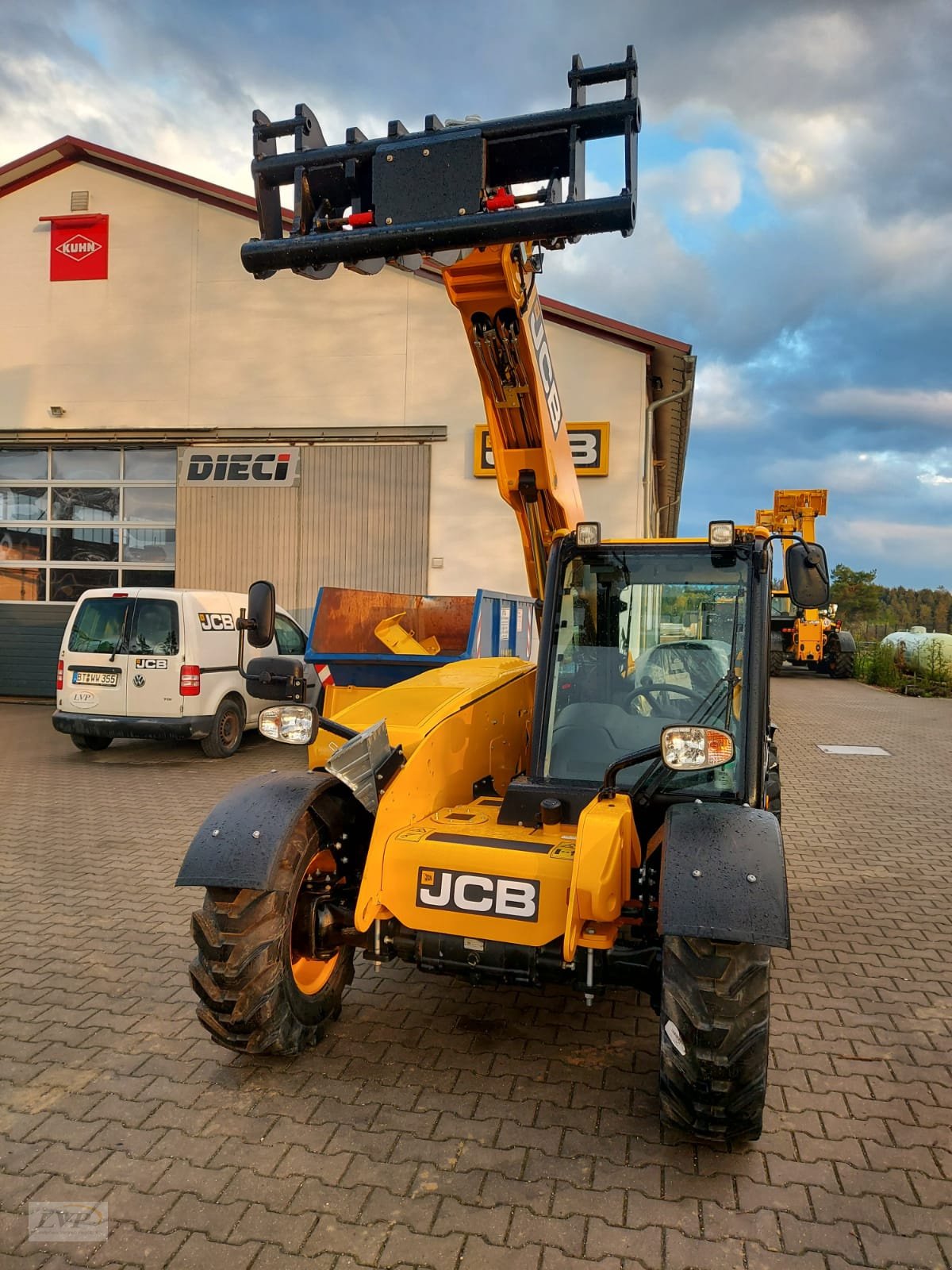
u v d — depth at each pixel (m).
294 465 14.69
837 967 4.60
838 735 13.56
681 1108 2.85
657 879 3.39
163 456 15.36
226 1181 2.75
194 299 14.98
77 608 10.12
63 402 15.41
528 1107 3.20
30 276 15.49
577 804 3.59
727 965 2.80
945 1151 2.97
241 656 3.73
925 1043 3.76
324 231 3.19
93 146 14.93
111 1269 2.38
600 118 2.88
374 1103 3.21
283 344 14.70
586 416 13.35
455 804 3.96
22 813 7.73
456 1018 3.93
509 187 3.11
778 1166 2.87
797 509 22.80
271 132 3.18
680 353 13.23
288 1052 3.39
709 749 2.99
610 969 3.13
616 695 3.93
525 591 14.02
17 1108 3.15
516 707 4.71
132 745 11.37
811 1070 3.52
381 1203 2.66
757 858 2.87
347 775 3.27
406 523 14.34
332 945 3.53
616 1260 2.44
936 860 6.66
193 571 15.06
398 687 4.23
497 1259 2.43
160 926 5.01
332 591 6.17
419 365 14.31
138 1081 3.34
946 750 12.12
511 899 3.16
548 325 13.41
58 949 4.66
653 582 3.95
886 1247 2.50
